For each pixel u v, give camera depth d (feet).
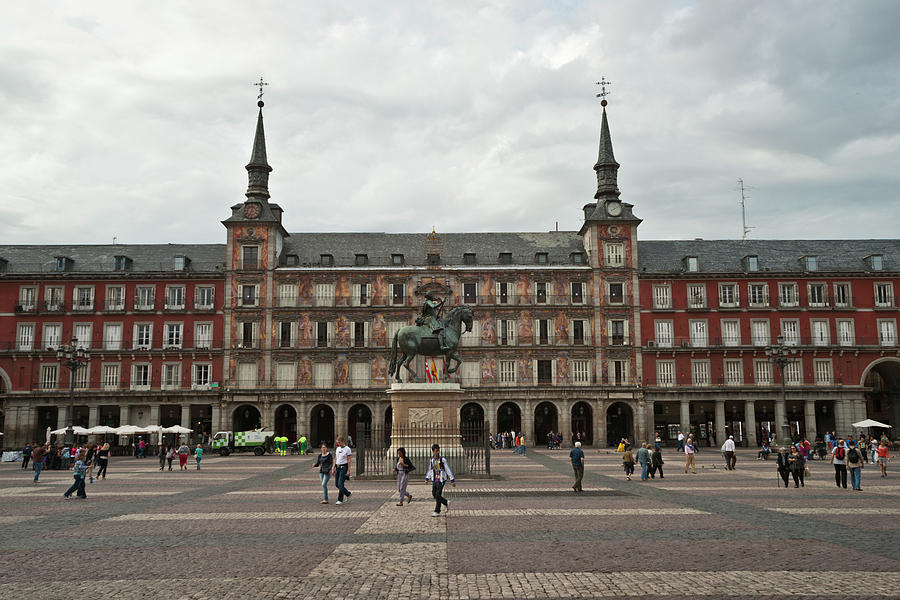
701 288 257.75
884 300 256.32
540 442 261.65
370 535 57.16
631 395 249.34
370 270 256.32
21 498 89.15
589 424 260.21
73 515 71.82
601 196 272.10
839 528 60.13
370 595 38.06
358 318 255.09
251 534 58.08
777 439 251.39
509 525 62.18
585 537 55.77
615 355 253.65
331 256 261.24
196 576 42.60
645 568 44.16
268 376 251.19
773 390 248.32
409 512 71.10
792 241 277.64
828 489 95.76
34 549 51.98
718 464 153.28
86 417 251.39
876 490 94.22
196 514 71.41
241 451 218.18
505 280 257.96
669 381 252.62
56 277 254.68
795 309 255.09
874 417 274.57
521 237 278.87
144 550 51.24
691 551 49.73
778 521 64.44
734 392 248.93
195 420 255.09
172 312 254.68
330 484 105.29
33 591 39.34
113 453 215.10
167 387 250.57
